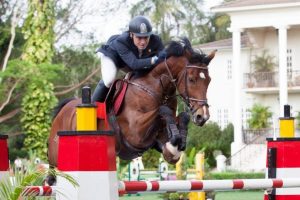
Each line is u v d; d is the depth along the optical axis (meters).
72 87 34.78
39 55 29.92
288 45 41.91
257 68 41.94
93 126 5.53
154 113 7.25
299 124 37.41
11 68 28.58
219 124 44.69
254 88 40.75
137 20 7.61
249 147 37.25
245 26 38.75
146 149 7.55
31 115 29.86
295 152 7.20
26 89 29.88
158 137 7.48
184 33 60.34
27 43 30.16
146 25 7.57
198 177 15.38
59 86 34.97
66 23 37.78
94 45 38.47
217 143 38.94
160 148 7.47
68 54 38.69
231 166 36.53
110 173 5.50
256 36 41.94
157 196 20.42
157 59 7.43
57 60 38.50
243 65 42.97
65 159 5.48
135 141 7.38
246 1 39.28
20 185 5.75
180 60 7.36
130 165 21.86
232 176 29.34
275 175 7.23
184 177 16.27
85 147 5.41
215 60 45.00
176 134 6.97
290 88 40.19
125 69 7.93
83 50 38.66
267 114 39.53
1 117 32.22
